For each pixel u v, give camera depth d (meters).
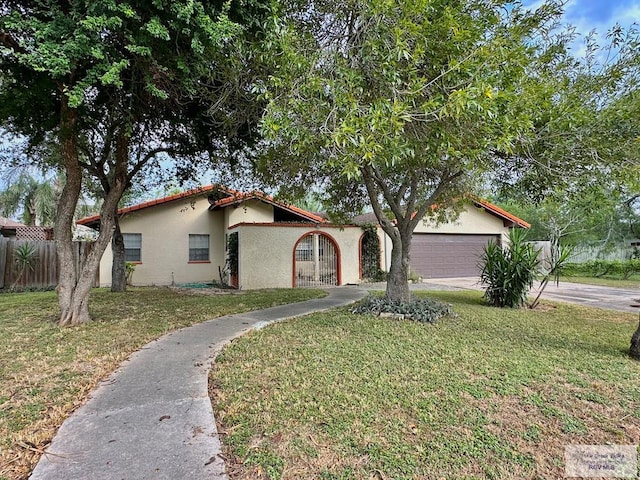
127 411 2.82
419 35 3.63
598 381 3.52
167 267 14.47
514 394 3.20
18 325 5.95
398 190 8.27
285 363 3.97
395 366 3.88
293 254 12.98
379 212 7.28
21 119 6.15
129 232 13.94
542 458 2.30
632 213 20.36
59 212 6.16
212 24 3.97
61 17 3.83
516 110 4.11
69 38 3.82
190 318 6.55
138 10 4.03
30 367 3.86
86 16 3.74
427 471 2.15
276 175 7.35
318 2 4.49
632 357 4.29
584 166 5.02
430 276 15.73
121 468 2.10
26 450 2.33
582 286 13.45
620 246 21.53
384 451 2.33
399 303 6.88
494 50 3.72
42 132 6.65
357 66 4.03
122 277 11.03
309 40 4.29
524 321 6.38
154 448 2.30
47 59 3.69
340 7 4.25
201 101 5.88
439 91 3.91
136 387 3.30
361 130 3.55
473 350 4.49
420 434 2.54
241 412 2.83
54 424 2.66
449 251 16.22
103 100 5.94
